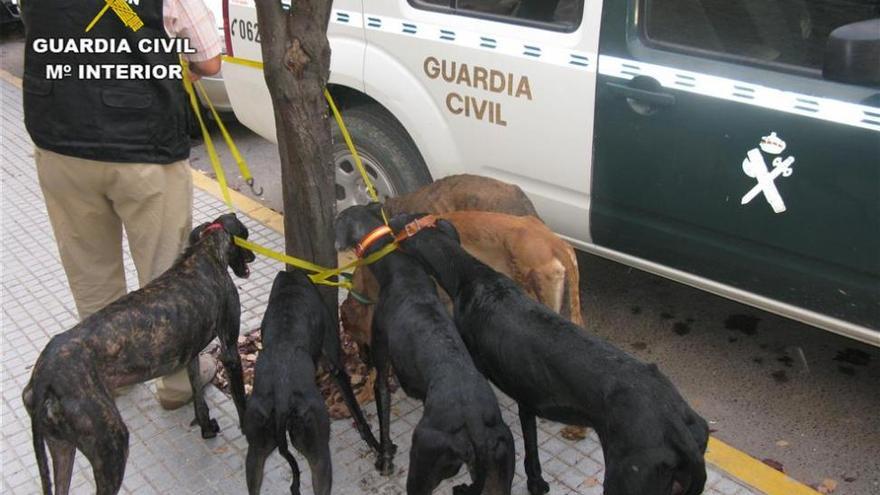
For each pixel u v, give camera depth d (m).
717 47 3.81
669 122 3.94
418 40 4.70
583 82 4.15
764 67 3.69
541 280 3.75
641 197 4.16
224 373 4.41
